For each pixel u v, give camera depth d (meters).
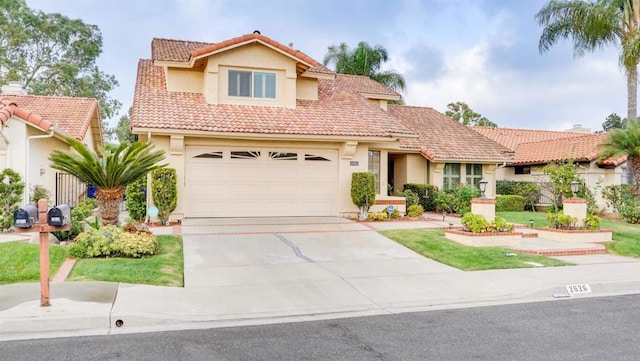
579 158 22.06
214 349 5.56
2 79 38.44
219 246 11.82
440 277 9.45
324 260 10.82
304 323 6.68
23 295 7.38
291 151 16.53
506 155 24.23
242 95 17.11
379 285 8.76
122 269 9.02
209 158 15.66
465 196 19.14
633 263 11.39
